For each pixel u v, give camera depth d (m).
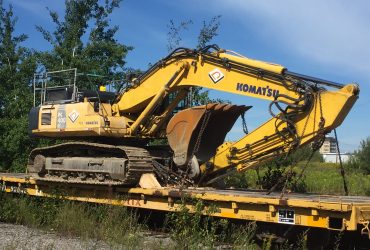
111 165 11.02
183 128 10.91
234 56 10.26
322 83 8.98
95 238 9.08
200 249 7.46
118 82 12.84
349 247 8.70
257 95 9.77
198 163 10.75
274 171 11.20
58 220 10.02
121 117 12.21
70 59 25.09
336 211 7.38
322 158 40.03
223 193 9.09
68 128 12.43
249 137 9.90
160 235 9.41
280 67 9.47
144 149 11.48
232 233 8.55
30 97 23.81
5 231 9.91
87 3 26.91
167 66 11.41
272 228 8.45
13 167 21.20
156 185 10.55
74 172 12.04
